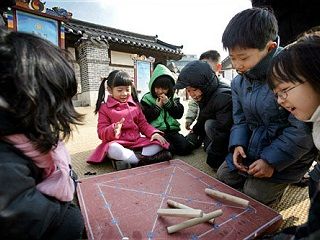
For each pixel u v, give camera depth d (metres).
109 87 1.77
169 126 1.97
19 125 0.52
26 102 0.49
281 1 1.42
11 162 0.51
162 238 0.72
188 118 2.27
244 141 1.22
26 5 3.28
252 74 1.09
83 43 5.64
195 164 1.72
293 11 1.41
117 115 1.72
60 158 0.65
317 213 0.55
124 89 1.73
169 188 1.04
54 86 0.52
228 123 1.46
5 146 0.52
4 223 0.50
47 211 0.57
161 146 1.65
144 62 6.52
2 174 0.49
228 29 1.02
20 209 0.51
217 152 1.51
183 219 0.81
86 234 0.76
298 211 1.09
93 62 5.70
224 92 1.51
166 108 1.99
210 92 1.54
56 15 3.65
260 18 0.96
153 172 1.21
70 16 3.85
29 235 0.54
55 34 3.69
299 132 0.98
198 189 1.03
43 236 0.60
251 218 0.82
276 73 0.71
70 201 0.71
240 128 1.27
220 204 0.91
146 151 1.62
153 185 1.07
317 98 0.68
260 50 0.98
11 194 0.50
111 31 7.51
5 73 0.49
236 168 1.20
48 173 0.63
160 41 8.57
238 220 0.81
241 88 1.26
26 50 0.51
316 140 0.78
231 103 1.47
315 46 0.66
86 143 2.29
